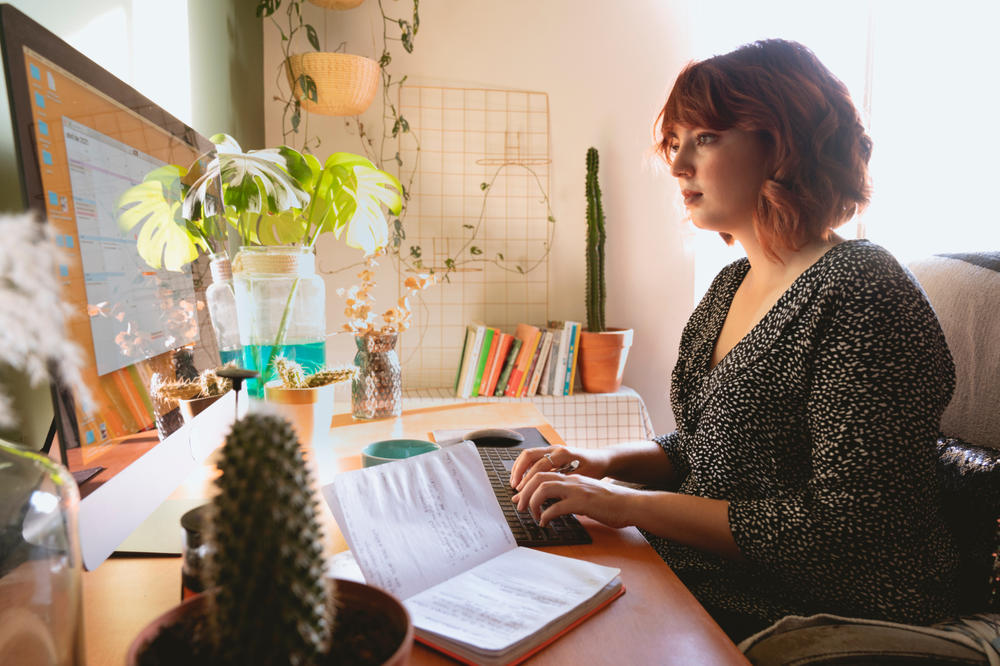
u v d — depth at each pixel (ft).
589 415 7.36
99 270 2.00
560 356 7.47
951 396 2.84
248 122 6.80
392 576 2.02
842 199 3.16
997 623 2.48
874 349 2.64
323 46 7.48
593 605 1.98
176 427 2.56
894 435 2.55
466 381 7.29
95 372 1.91
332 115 7.18
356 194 5.22
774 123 3.09
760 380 3.01
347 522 2.14
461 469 2.62
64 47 1.93
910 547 2.55
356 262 7.67
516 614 1.85
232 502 0.93
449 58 7.77
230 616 0.91
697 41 8.14
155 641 1.04
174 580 2.15
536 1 7.88
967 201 7.97
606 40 8.02
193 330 2.85
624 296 8.25
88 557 1.80
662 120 3.85
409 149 7.73
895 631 2.34
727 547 2.68
